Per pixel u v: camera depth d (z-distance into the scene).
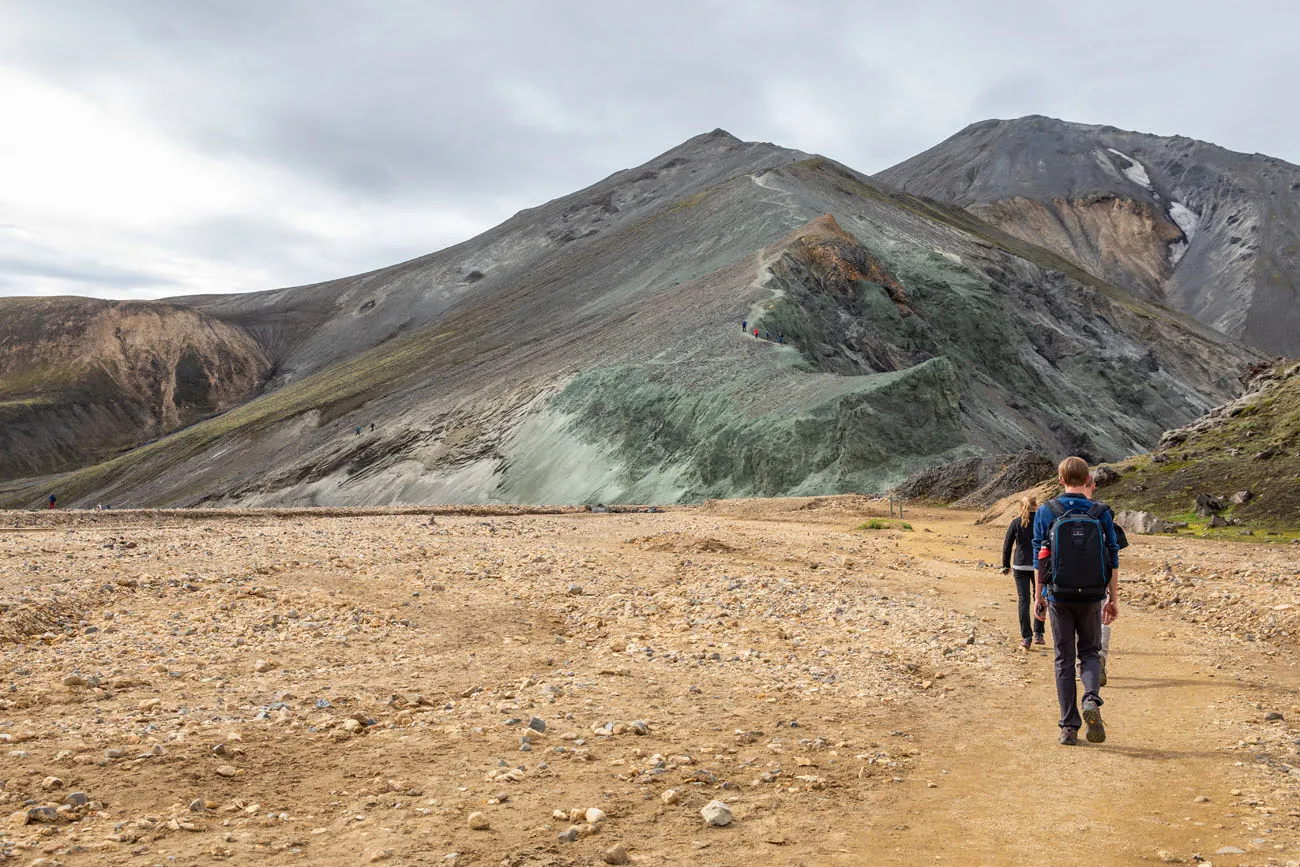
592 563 17.22
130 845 4.54
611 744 6.61
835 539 23.88
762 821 5.12
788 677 9.12
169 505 117.31
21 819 4.84
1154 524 23.28
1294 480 23.36
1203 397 146.00
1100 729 6.66
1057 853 4.70
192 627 10.98
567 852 4.55
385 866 4.32
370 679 8.66
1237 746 6.73
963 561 20.12
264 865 4.32
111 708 7.38
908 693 8.66
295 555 17.28
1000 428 90.38
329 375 179.25
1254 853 4.57
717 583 15.20
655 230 169.00
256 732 6.77
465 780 5.75
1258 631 12.19
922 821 5.20
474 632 11.18
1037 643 11.38
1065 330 140.00
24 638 10.25
